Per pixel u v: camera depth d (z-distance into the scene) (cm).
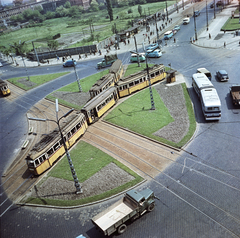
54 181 3512
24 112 6094
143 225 2625
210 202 2766
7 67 10912
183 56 7650
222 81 5562
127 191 3022
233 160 3319
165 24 12162
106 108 5159
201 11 13612
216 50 7594
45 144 3784
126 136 4238
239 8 11594
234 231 2422
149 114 4791
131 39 11106
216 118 4166
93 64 8862
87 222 2778
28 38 17850
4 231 2872
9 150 4600
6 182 3741
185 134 3991
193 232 2472
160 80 6269
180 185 3062
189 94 5294
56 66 9581
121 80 5712
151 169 3394
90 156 3891
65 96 6425
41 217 2966
